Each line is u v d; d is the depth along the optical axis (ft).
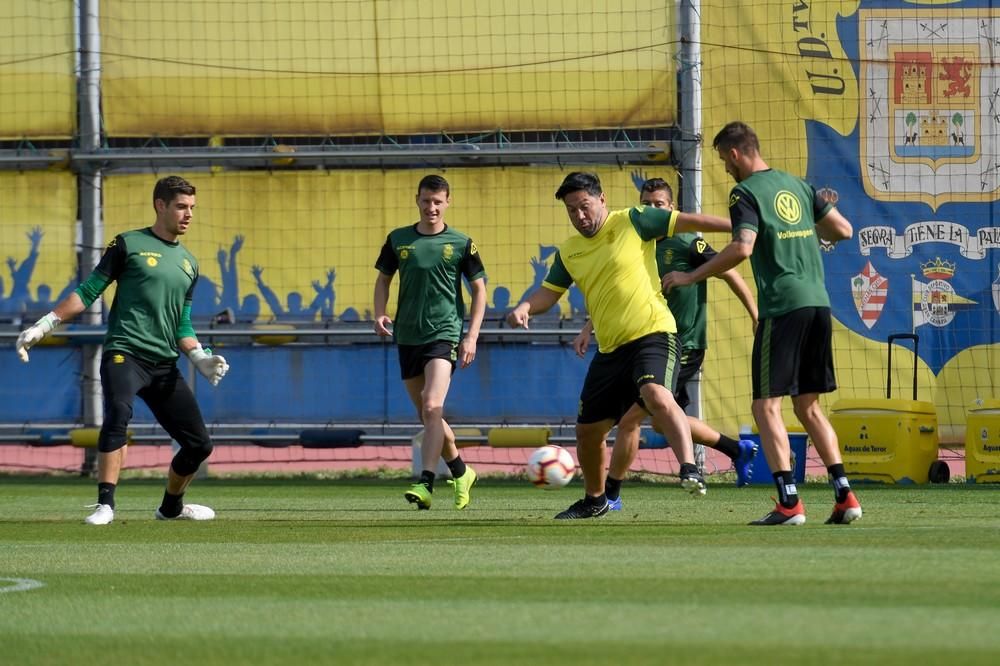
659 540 75.20
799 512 86.79
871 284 156.25
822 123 156.97
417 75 162.71
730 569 58.95
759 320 87.20
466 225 161.79
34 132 166.61
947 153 156.15
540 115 161.07
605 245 94.12
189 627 45.55
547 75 160.76
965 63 156.35
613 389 94.53
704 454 155.22
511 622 45.32
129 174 165.27
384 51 163.12
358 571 61.16
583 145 159.94
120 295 98.84
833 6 157.17
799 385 87.40
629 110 159.63
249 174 163.94
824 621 44.11
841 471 87.25
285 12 164.25
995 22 156.35
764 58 157.48
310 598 52.06
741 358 156.46
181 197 99.35
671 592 51.67
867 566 59.26
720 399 156.56
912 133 156.35
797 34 157.38
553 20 160.76
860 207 156.66
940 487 138.31
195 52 165.07
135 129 165.78
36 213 165.78
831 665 36.99
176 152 163.84
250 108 164.66
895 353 156.25
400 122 163.12
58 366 166.09
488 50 161.58
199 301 163.94
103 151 164.25
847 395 156.76
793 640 40.81
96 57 165.99
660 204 109.81
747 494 129.18
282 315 163.53
